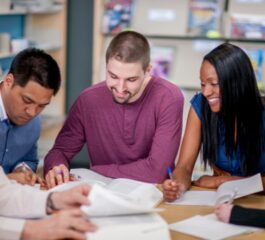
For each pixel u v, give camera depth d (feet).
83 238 4.07
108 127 6.81
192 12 12.65
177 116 6.72
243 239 4.49
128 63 5.81
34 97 5.18
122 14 12.76
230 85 5.86
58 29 12.95
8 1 10.03
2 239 4.30
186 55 12.78
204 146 6.54
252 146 6.30
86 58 13.66
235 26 12.25
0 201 4.69
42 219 4.50
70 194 4.45
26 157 6.82
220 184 5.91
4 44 10.47
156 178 6.43
